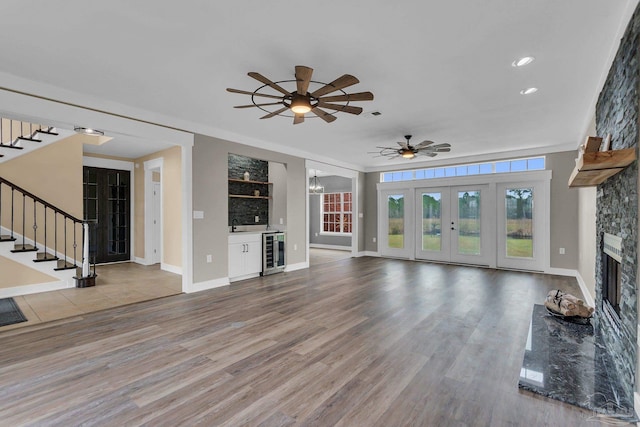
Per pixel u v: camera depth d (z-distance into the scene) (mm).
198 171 4719
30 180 5070
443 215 7348
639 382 1839
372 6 2012
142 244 7051
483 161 6750
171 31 2309
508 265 6461
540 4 1986
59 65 2840
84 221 5109
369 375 2338
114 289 4809
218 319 3514
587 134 4234
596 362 2451
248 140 5434
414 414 1896
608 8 2008
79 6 2023
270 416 1877
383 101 3658
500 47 2500
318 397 2066
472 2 1973
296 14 2102
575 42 2410
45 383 2213
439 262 7352
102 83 3223
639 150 1865
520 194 6332
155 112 4141
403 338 2994
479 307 3922
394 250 8156
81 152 5629
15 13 2092
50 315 3625
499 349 2754
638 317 1863
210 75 3035
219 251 5047
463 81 3115
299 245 6602
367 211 8672
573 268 5750
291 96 2730
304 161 6652
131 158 7227
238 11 2072
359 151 6586
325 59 2705
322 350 2748
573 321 3279
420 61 2729
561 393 2057
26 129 5473
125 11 2076
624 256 2156
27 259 4438
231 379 2279
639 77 1851
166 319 3510
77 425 1790
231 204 6090
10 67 2877
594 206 3803
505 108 3871
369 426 1791
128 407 1953
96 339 2959
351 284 5168
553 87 3238
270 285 5105
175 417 1861
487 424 1803
